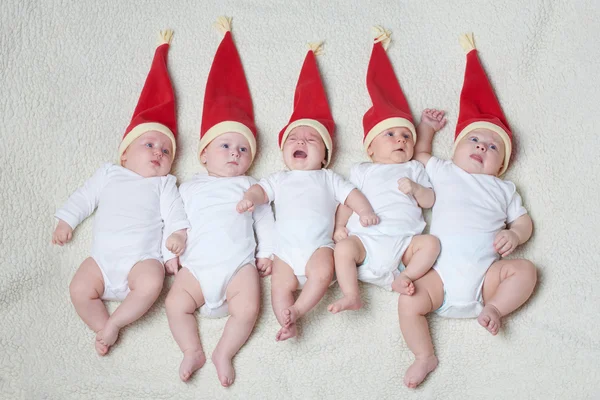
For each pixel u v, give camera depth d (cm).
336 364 193
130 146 208
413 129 211
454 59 234
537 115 224
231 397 189
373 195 205
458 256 193
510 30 234
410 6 238
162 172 208
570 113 222
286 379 191
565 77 227
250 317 188
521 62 231
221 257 191
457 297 191
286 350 194
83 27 231
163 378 191
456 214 199
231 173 207
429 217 213
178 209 203
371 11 238
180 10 237
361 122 227
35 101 220
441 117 223
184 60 232
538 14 234
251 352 194
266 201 205
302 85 221
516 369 191
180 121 226
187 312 192
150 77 222
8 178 211
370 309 200
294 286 193
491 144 208
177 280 194
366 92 230
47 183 214
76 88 225
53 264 205
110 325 187
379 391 190
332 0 239
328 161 213
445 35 237
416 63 234
